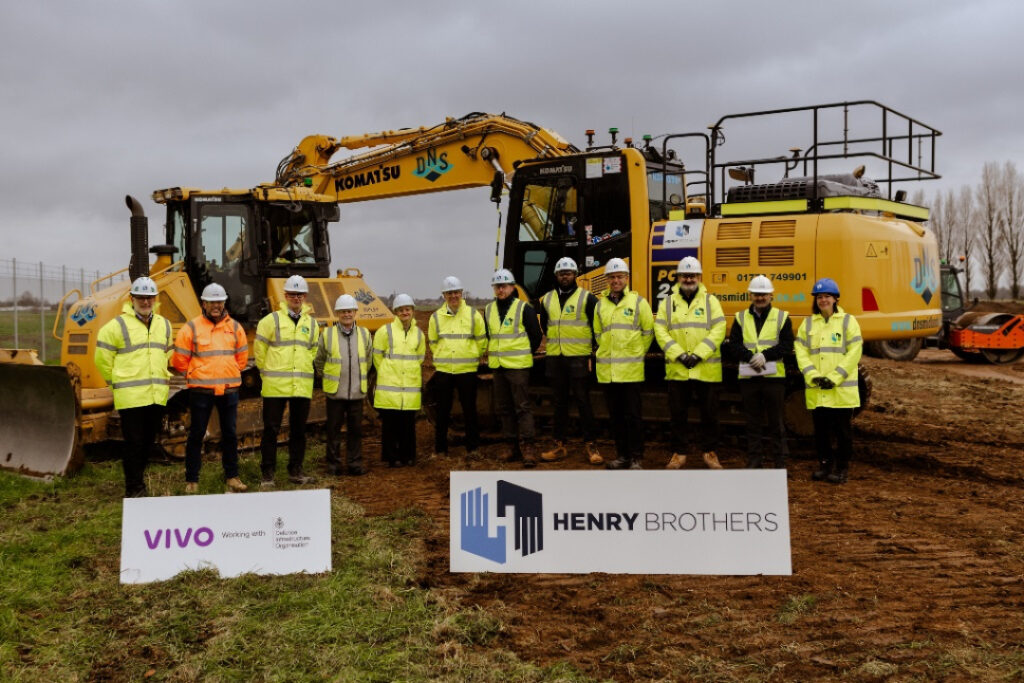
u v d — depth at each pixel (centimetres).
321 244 1145
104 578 588
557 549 588
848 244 890
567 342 903
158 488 816
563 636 495
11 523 722
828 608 527
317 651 472
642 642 482
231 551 585
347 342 893
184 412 923
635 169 963
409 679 439
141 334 772
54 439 890
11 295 2531
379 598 542
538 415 1070
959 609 524
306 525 591
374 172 1282
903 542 657
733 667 449
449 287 932
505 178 1072
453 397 1070
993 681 429
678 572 582
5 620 509
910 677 437
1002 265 5259
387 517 727
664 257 957
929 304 961
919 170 977
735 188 988
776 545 581
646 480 584
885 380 1734
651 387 1012
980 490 825
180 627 506
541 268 1026
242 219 1089
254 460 946
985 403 1441
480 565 591
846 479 847
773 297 902
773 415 831
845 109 938
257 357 841
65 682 443
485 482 591
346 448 926
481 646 482
